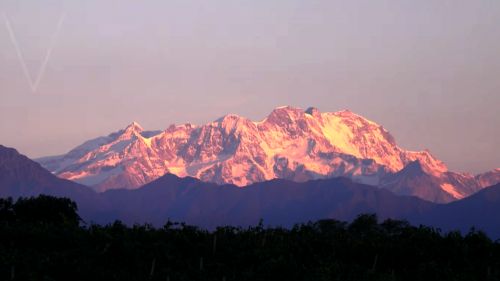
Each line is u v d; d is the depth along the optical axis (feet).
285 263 286.25
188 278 279.69
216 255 307.58
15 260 280.31
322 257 309.01
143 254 296.30
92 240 315.37
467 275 294.05
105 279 277.64
